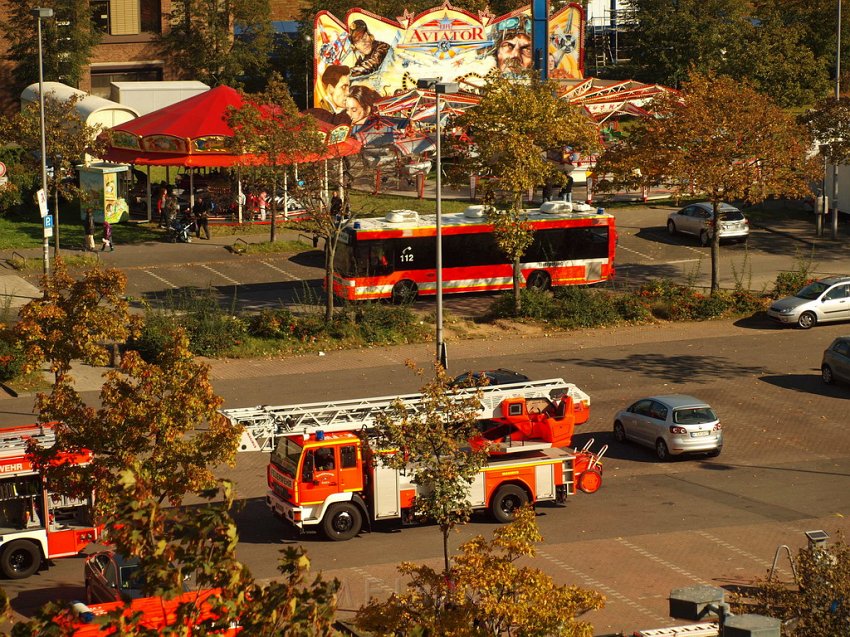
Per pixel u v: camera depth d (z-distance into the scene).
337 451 40.56
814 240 86.75
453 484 34.12
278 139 74.06
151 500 19.39
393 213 71.81
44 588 37.09
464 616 24.41
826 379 59.03
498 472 42.00
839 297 68.81
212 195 90.06
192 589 29.03
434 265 72.06
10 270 75.56
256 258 80.81
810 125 84.00
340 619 33.09
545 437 43.53
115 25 124.88
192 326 63.12
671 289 71.75
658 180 71.81
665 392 57.44
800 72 112.88
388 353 63.62
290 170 75.38
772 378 59.88
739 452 50.22
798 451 50.25
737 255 82.81
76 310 40.72
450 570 26.03
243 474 48.12
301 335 64.69
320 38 109.06
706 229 84.31
